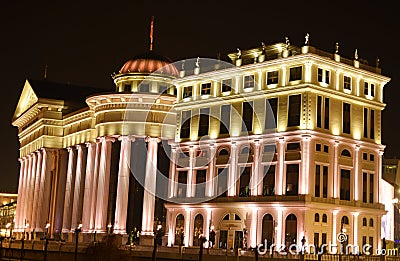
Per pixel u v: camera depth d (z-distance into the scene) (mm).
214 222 105188
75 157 136750
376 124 106812
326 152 97375
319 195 95250
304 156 94125
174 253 75812
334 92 99000
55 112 143375
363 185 102938
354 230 99438
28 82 151000
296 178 95188
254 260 71938
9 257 91438
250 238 98688
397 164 128375
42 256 82875
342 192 99438
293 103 97625
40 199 140625
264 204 97000
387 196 114312
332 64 99062
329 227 95688
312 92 96062
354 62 104000
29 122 157750
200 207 107750
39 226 139750
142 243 108062
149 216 110625
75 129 134500
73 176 135375
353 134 102312
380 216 104125
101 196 113375
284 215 95125
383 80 108125
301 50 97750
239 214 101250
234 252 83438
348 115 102188
